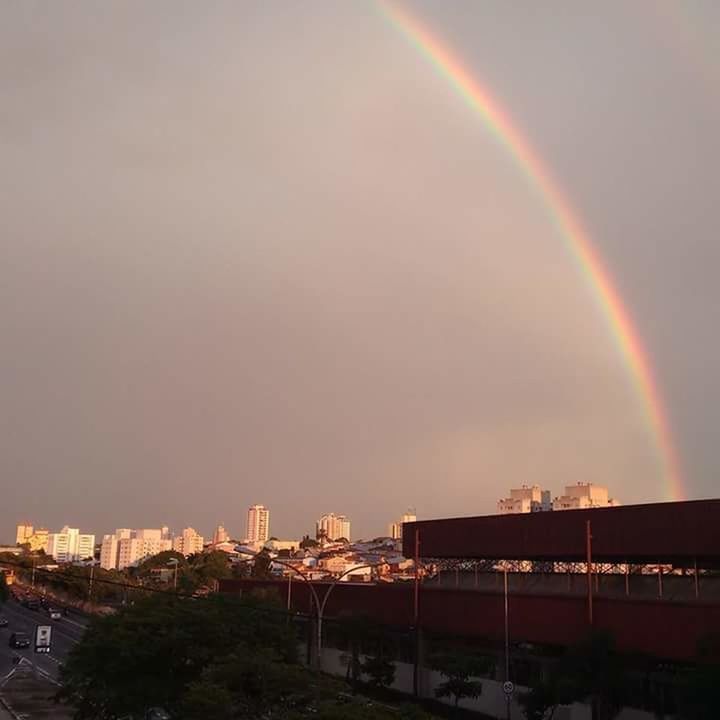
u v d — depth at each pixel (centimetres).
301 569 15825
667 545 4984
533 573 6159
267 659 2553
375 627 6544
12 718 4906
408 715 2098
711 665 3838
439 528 7038
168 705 3503
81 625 11256
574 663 4412
